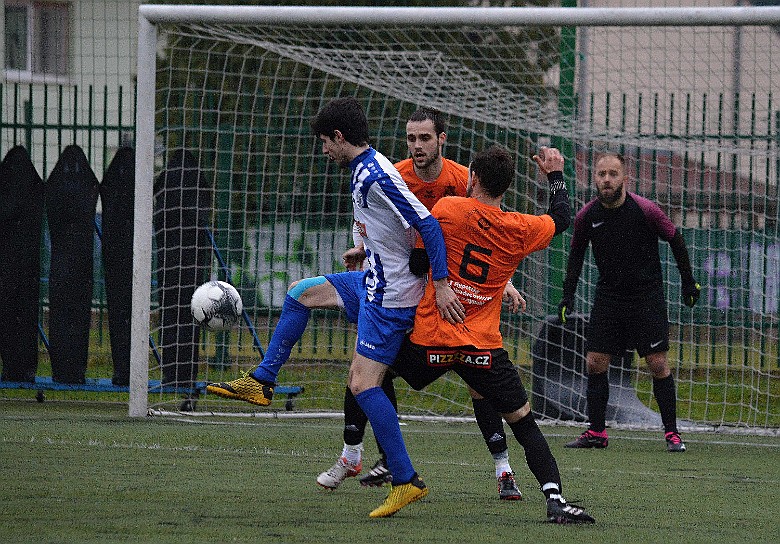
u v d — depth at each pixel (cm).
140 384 3144
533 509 1784
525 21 3081
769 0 5269
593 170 3753
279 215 4216
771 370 3888
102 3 6225
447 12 3106
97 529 1491
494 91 3966
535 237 1688
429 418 3328
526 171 3875
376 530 1538
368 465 2331
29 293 3475
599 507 1850
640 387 3850
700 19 3000
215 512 1656
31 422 2927
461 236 1656
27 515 1595
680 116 3744
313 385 3825
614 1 5047
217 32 3369
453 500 1875
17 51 6109
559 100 3572
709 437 3116
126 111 6184
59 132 3634
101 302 3959
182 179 3334
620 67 3722
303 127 4281
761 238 4094
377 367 1677
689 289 2803
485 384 1664
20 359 3475
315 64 3531
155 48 3169
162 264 3325
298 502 1780
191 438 2678
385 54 3588
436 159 2042
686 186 3825
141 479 1991
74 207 3425
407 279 1677
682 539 1541
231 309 2642
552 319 3416
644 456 2639
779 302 4028
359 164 1655
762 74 3534
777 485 2170
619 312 2766
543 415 3400
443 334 1652
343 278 1966
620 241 2756
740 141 3547
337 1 5688
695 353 3938
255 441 2669
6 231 3481
